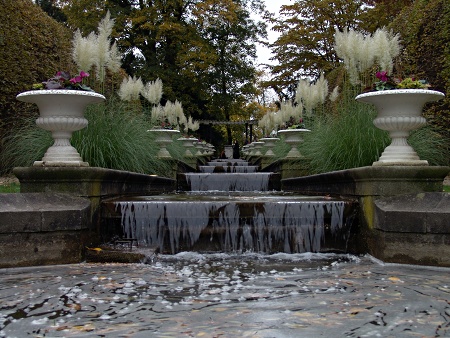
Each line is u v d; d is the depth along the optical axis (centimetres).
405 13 1005
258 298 260
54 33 966
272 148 1148
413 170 398
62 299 258
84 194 408
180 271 343
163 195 640
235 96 2969
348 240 440
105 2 2267
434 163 612
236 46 2942
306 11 2075
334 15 2028
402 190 402
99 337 197
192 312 232
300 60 2148
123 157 614
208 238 435
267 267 362
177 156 968
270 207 439
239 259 401
